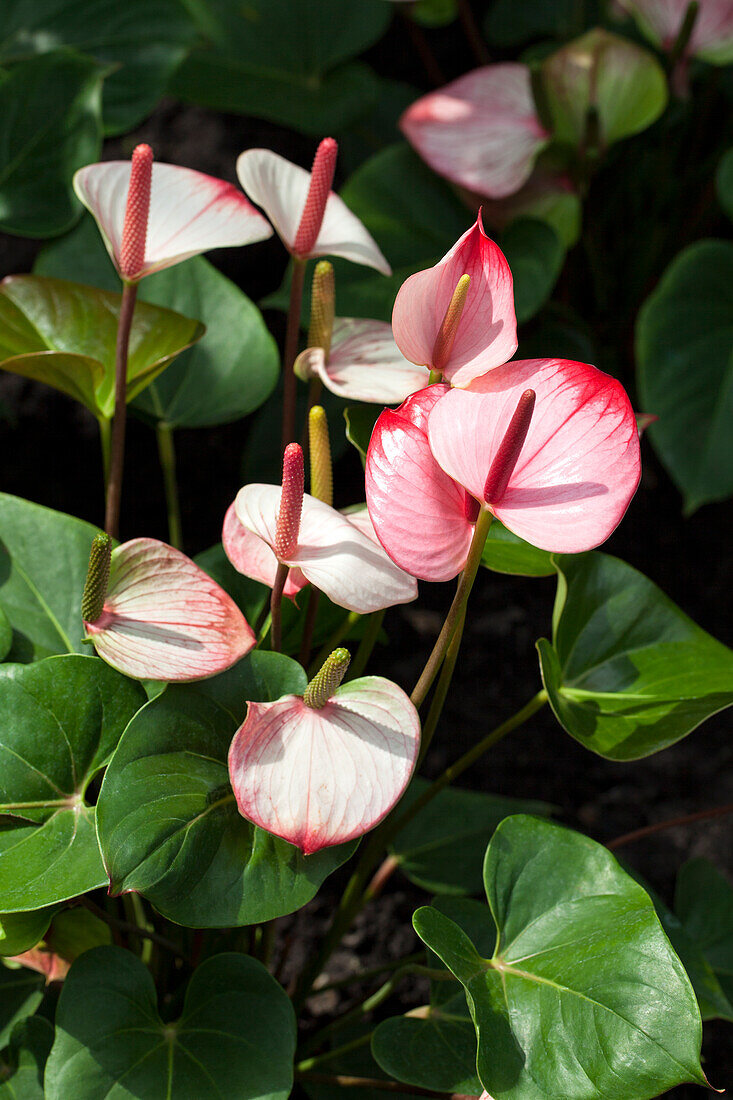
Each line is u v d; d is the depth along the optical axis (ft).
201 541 6.56
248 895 4.61
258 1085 4.64
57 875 4.63
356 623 5.33
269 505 4.66
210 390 5.50
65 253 5.66
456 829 5.48
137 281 4.96
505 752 6.03
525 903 4.75
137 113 6.34
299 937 5.65
